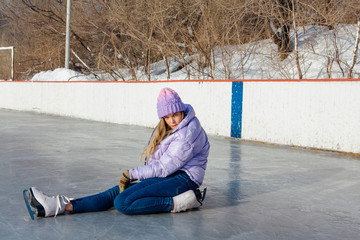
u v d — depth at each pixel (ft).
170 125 10.46
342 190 14.67
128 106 40.09
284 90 27.37
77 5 69.15
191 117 10.35
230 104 30.89
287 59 45.37
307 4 44.19
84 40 70.13
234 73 47.50
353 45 44.57
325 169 18.94
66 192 13.21
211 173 17.21
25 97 54.90
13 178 15.16
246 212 11.46
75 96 46.57
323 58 43.91
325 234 9.77
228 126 31.09
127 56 62.80
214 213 11.24
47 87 50.85
